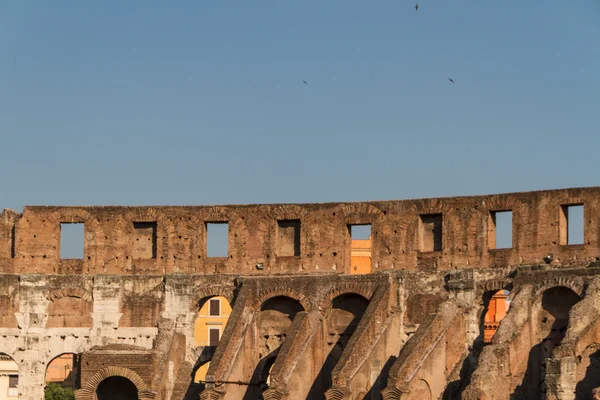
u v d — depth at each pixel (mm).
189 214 140625
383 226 135875
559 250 127938
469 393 116875
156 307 138750
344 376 123938
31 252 141250
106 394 134000
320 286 134500
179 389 133125
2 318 139375
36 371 138500
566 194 128125
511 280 128875
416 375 122312
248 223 139500
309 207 138125
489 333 168375
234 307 134500
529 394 123875
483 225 131875
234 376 131250
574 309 119188
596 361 117812
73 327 139250
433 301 131875
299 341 129875
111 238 141125
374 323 128500
